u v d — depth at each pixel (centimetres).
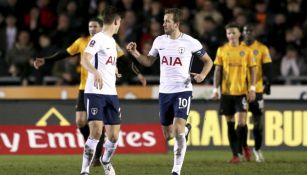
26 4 5806
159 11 5503
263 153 4422
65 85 5147
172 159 4028
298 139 4541
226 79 3766
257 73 3922
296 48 5416
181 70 2975
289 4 5722
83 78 3444
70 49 3453
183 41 2992
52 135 4350
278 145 4538
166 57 2989
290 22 5553
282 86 5031
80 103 3466
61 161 3897
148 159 4028
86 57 2809
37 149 4325
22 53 5341
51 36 5344
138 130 4388
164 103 3000
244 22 5244
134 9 5659
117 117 2928
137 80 5209
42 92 5034
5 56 5512
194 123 4519
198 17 5553
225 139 4519
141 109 4519
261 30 5344
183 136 2919
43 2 5766
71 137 4356
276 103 4547
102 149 3497
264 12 5709
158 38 3041
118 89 4997
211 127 4522
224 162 3812
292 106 4547
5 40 5578
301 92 5031
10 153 4309
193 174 3247
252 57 3731
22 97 5031
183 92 2962
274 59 5381
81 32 5259
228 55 3747
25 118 4462
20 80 5306
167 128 3089
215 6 5691
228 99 3769
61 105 4475
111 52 2891
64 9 5722
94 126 2867
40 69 5291
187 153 4388
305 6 5694
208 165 3638
